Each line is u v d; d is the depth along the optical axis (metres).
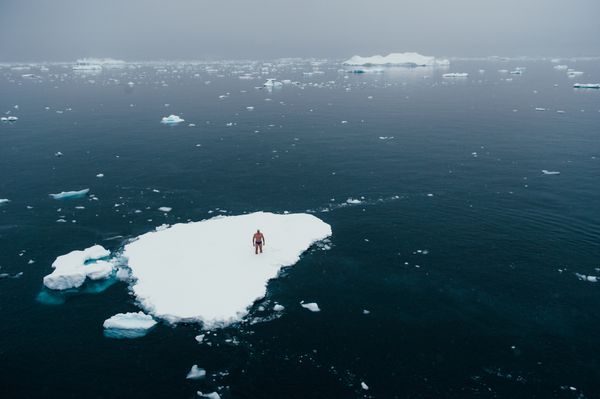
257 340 22.05
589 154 53.12
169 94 122.62
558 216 35.53
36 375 19.95
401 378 19.50
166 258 28.95
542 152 54.47
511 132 66.12
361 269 28.27
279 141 63.03
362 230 33.69
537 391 18.67
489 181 44.31
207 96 117.94
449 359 20.61
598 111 82.19
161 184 45.06
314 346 21.59
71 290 26.55
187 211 38.00
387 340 21.94
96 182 45.81
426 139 62.91
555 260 28.98
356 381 19.36
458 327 22.81
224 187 43.97
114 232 34.03
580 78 154.00
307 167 50.19
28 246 31.91
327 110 91.06
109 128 73.44
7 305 25.14
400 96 111.81
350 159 53.22
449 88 128.50
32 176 47.78
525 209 37.06
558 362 20.30
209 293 25.23
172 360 20.78
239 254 29.31
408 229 33.78
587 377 19.38
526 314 23.72
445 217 35.88
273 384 19.27
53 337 22.48
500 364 20.23
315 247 31.06
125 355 21.14
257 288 25.72
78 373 20.05
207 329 22.86
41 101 107.06
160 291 25.50
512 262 28.86
